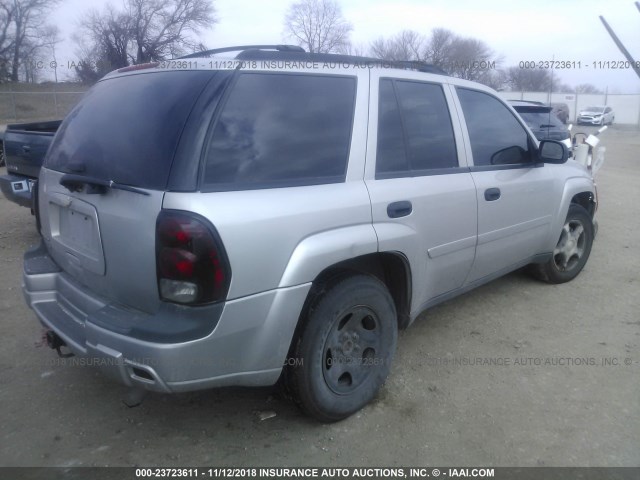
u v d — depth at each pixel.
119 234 2.50
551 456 2.79
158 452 2.80
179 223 2.29
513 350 3.88
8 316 4.32
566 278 5.16
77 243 2.85
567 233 4.99
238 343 2.49
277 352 2.62
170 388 2.38
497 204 3.89
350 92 3.04
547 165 4.56
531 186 4.23
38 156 5.61
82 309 2.80
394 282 3.36
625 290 5.06
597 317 4.45
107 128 2.79
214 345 2.40
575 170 4.96
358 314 3.00
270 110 2.69
